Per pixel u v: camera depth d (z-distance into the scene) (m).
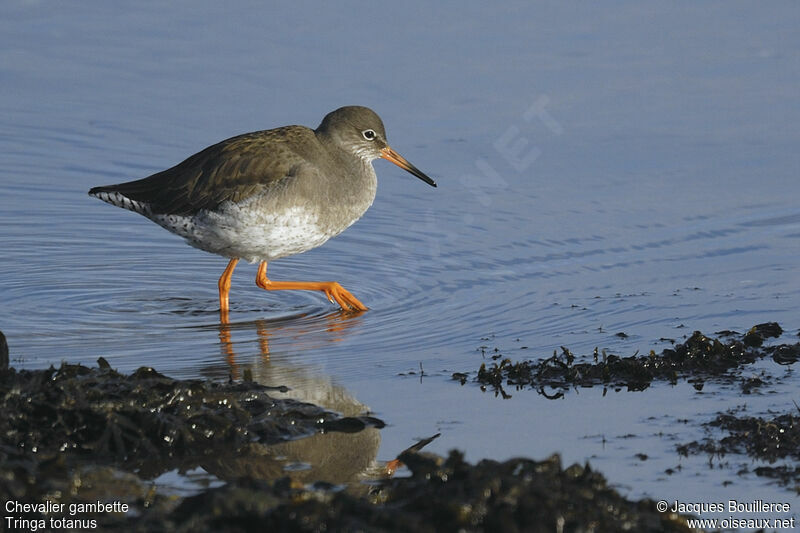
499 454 9.58
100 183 17.81
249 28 22.36
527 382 11.20
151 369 10.24
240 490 7.68
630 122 19.25
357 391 10.99
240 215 13.34
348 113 14.15
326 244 16.19
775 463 9.38
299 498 7.60
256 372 11.47
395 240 16.25
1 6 23.42
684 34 21.94
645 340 12.32
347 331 12.88
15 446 9.23
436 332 12.77
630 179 17.77
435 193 17.78
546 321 13.04
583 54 21.25
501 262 15.28
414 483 8.14
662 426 10.14
